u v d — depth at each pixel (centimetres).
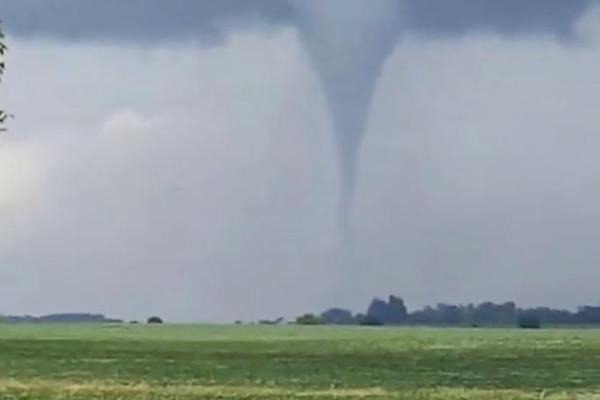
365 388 18525
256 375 19975
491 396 17675
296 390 18175
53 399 16700
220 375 19962
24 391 17438
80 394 17188
